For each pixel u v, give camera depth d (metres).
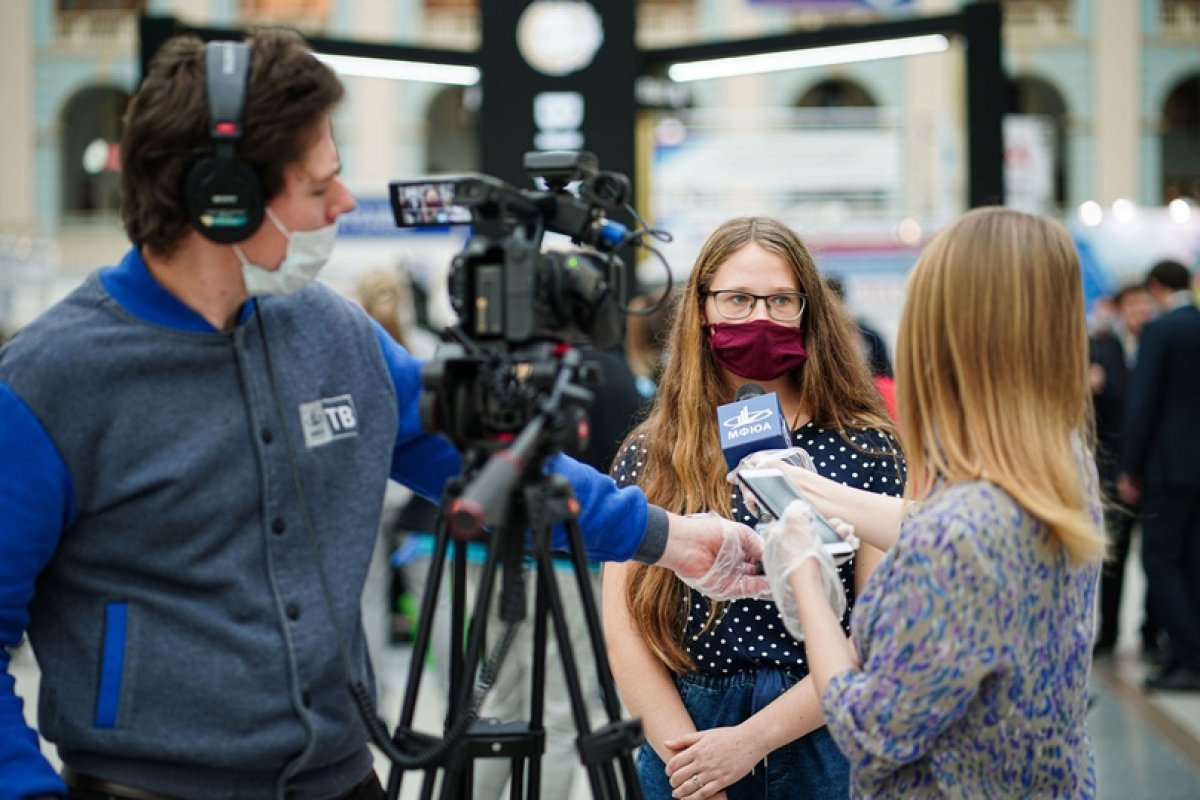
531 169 1.71
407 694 1.62
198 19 24.16
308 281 1.69
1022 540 1.62
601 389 3.83
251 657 1.64
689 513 2.27
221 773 1.65
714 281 2.30
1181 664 5.68
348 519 1.75
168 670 1.62
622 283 1.70
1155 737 4.89
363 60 6.05
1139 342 5.83
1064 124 24.41
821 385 2.29
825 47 5.95
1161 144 25.86
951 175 10.30
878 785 1.73
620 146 6.09
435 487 1.98
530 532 1.85
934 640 1.59
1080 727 1.72
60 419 1.60
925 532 1.62
